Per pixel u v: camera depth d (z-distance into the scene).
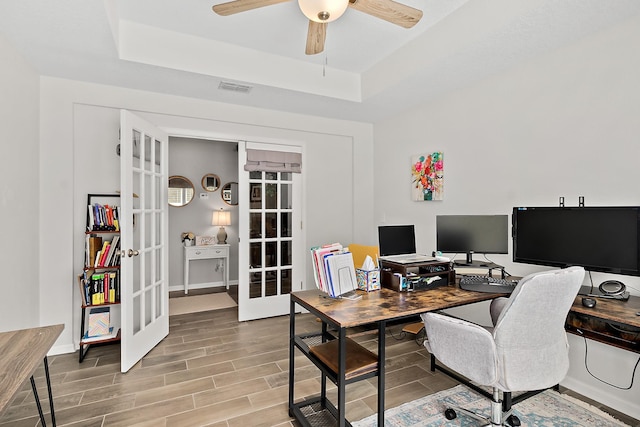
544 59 2.45
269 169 3.84
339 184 4.28
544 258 2.15
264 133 3.81
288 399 2.16
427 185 3.50
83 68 2.68
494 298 2.05
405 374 2.48
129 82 2.98
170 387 2.30
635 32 1.97
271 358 2.76
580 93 2.24
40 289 2.78
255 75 3.02
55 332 1.64
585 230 1.98
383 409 1.64
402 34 2.74
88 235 2.86
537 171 2.51
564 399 2.15
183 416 1.97
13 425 1.88
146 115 3.22
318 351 1.80
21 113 2.46
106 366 2.60
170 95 3.29
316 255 1.98
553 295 1.45
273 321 3.73
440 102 3.37
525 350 1.51
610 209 1.89
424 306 1.76
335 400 2.15
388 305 1.78
